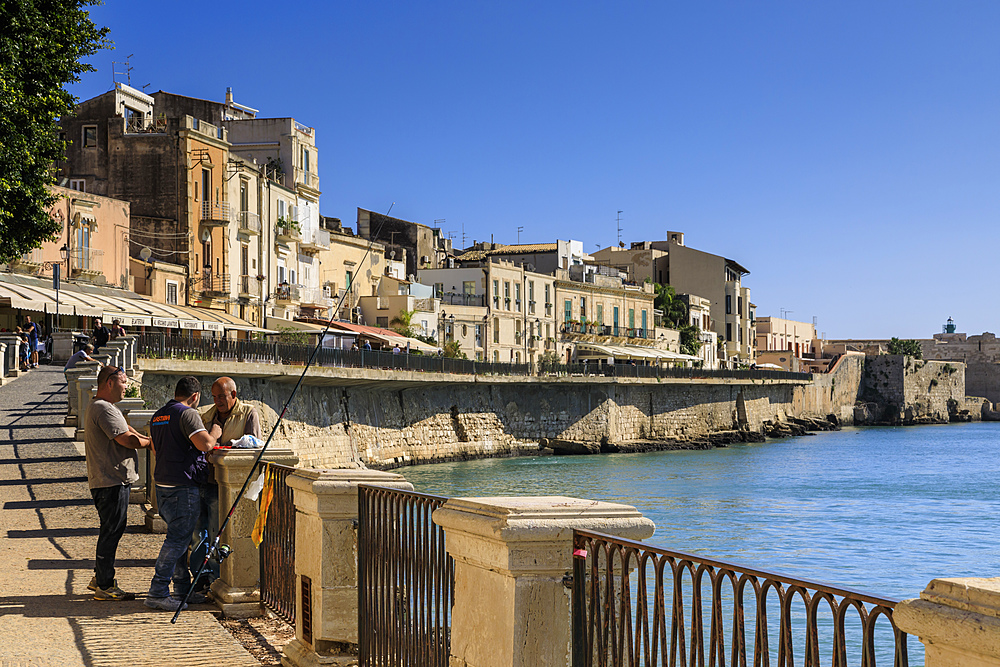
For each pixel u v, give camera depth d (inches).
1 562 442.3
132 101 2346.2
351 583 288.4
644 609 166.2
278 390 1849.2
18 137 1010.1
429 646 227.6
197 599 377.1
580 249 3868.1
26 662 287.1
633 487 1884.8
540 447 2704.2
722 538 1246.9
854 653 617.0
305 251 2706.7
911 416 5324.8
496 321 3223.4
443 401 2438.5
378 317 2883.9
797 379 4242.1
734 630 146.1
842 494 1795.0
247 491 366.9
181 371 1557.6
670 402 3248.0
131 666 287.9
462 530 198.4
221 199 2325.3
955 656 109.5
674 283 4598.9
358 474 292.0
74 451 858.8
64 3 1068.5
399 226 3417.8
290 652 299.1
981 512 1545.3
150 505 547.2
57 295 1660.9
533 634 180.9
